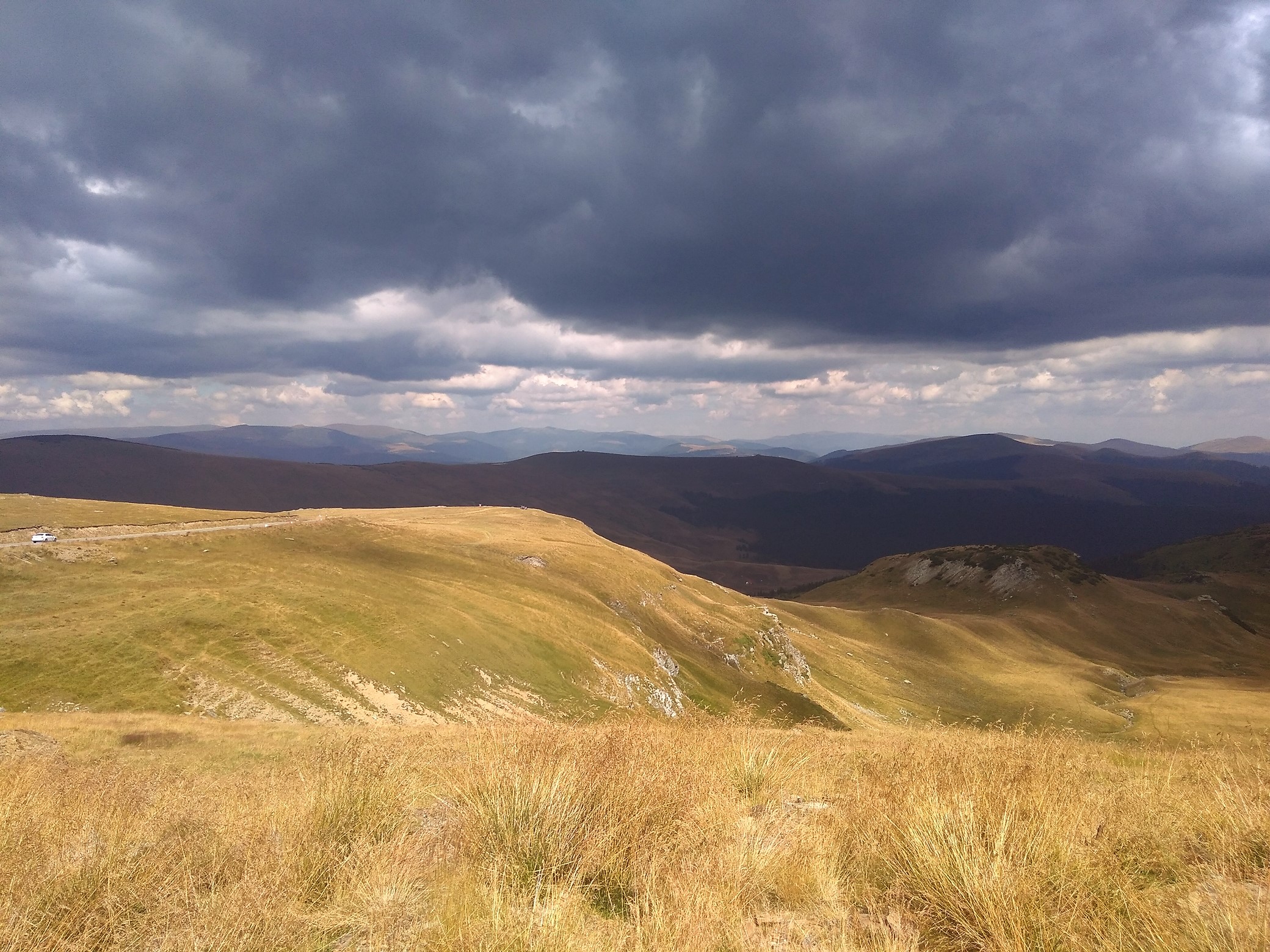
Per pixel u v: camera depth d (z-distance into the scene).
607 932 3.67
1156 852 4.70
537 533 128.25
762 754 7.36
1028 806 4.91
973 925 3.73
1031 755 6.93
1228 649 162.62
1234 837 4.77
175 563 59.16
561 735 6.62
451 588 69.06
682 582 128.25
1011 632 149.38
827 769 8.01
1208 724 50.69
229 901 3.85
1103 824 4.78
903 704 98.94
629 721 7.88
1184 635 168.25
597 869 4.48
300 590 54.56
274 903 3.90
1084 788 5.99
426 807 5.98
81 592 48.16
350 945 3.60
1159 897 3.86
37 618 42.38
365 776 5.68
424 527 112.38
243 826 5.18
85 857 4.56
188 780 8.86
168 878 4.25
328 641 47.00
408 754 7.12
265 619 47.16
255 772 10.42
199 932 3.65
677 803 5.30
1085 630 168.12
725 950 3.50
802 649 113.69
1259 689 93.56
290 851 4.62
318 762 6.34
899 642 134.75
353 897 4.04
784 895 4.29
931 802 4.80
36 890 4.11
